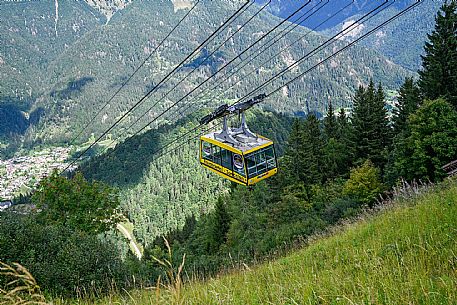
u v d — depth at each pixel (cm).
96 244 2055
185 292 980
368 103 6875
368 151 6631
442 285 729
